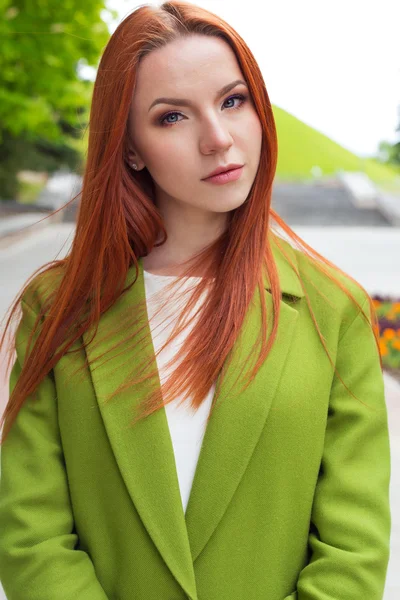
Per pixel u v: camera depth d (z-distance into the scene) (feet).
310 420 4.94
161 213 5.32
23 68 52.80
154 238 5.30
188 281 5.17
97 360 5.10
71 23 47.09
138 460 4.91
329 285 5.26
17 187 89.45
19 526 5.06
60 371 5.16
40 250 50.78
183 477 4.97
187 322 5.08
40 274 5.68
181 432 4.98
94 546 5.06
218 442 4.83
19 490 5.13
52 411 5.28
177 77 4.64
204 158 4.72
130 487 4.89
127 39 4.74
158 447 4.90
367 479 4.98
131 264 5.33
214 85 4.64
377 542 4.82
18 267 42.88
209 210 4.93
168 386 4.88
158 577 4.89
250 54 4.77
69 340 5.17
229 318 4.90
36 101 57.21
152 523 4.85
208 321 4.95
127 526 4.95
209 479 4.83
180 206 5.22
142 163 5.05
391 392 18.93
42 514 5.09
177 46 4.66
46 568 4.92
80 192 5.37
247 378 4.85
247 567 4.92
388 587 10.46
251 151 4.80
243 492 4.90
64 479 5.20
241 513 4.91
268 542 4.91
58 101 56.65
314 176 107.45
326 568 4.79
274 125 4.93
